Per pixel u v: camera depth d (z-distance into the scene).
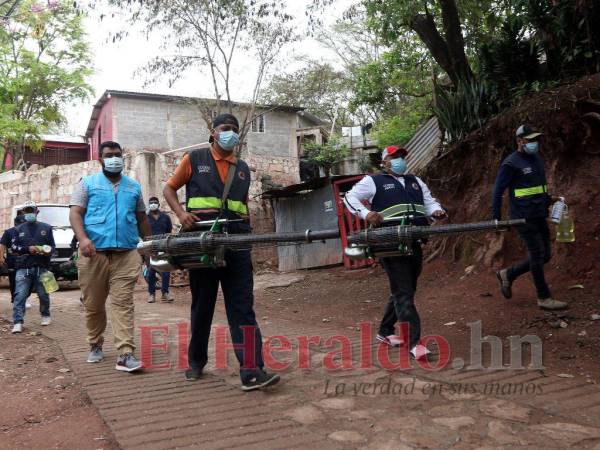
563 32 8.28
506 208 8.30
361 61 26.16
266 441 3.26
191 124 25.39
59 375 4.96
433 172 10.19
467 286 7.68
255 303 9.66
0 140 26.64
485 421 3.46
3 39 22.45
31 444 3.43
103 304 5.23
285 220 15.54
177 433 3.41
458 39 10.54
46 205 16.48
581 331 5.36
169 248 4.05
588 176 7.48
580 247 6.88
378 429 3.40
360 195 5.10
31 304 10.59
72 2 13.14
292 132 26.11
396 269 5.05
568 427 3.32
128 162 15.85
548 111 7.86
